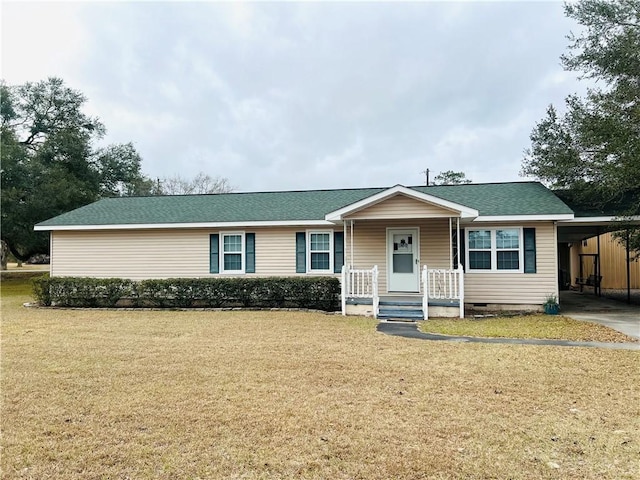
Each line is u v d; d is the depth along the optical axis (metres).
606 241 21.12
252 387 5.38
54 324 10.68
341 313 12.57
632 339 8.45
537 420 4.31
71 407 4.72
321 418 4.36
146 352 7.38
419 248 13.73
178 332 9.41
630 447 3.70
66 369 6.27
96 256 15.78
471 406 4.70
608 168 13.06
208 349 7.62
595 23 14.84
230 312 12.98
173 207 16.95
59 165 26.83
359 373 6.00
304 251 14.72
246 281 13.84
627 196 14.27
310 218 14.41
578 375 5.89
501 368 6.23
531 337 8.74
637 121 12.95
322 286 13.53
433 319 11.52
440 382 5.56
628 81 14.10
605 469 3.32
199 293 14.04
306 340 8.46
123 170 31.03
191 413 4.52
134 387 5.41
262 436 3.95
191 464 3.44
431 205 11.95
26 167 24.42
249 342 8.27
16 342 8.30
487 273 13.34
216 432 4.04
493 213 13.02
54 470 3.37
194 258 15.31
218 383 5.56
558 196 15.57
